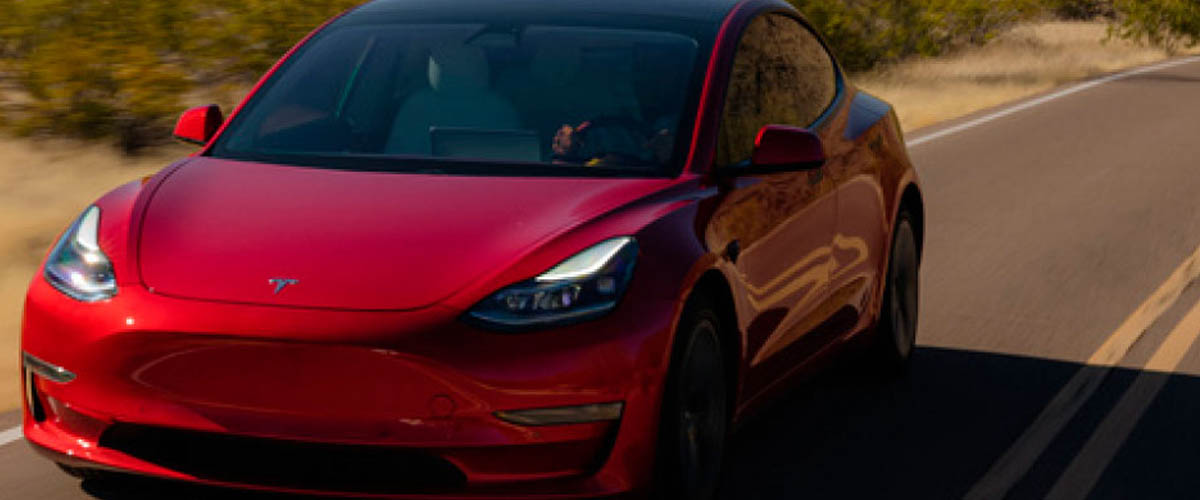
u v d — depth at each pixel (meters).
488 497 3.78
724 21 5.23
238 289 3.81
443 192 4.29
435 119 4.88
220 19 13.30
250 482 3.81
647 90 4.86
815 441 5.46
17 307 7.07
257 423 3.73
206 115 5.00
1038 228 10.50
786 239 4.87
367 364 3.68
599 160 4.63
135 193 4.41
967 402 6.05
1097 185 12.59
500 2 5.42
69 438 3.99
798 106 5.52
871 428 5.64
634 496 3.95
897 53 25.25
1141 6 36.34
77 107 11.63
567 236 3.99
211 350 3.73
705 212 4.37
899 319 6.35
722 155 4.73
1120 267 9.09
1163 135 16.34
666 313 3.94
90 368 3.85
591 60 4.99
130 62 11.87
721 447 4.46
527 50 5.05
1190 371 6.64
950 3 26.41
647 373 3.87
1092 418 5.87
